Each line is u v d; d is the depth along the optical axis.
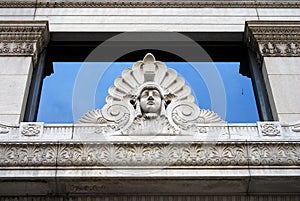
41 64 11.40
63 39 12.11
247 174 7.96
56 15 12.44
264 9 12.74
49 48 12.03
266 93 10.71
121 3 12.78
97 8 12.69
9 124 8.88
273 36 11.54
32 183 7.96
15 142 8.23
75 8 12.65
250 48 11.93
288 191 8.23
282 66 10.87
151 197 8.20
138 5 12.78
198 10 12.71
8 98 9.95
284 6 12.81
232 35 12.23
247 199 8.22
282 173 7.96
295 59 11.05
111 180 7.96
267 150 8.27
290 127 8.94
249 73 11.58
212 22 12.43
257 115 10.53
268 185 8.12
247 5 12.82
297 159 8.14
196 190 8.20
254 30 11.67
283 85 10.41
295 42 11.44
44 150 8.16
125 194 8.19
